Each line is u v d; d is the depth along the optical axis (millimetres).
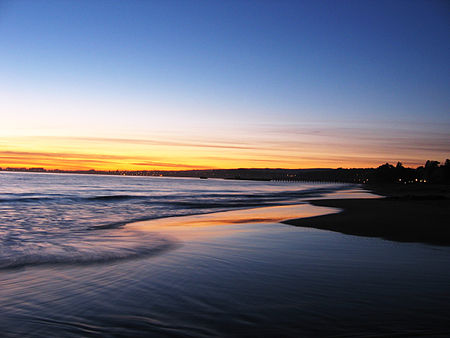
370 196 56000
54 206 28500
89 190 63562
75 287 6316
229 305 5371
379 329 4477
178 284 6480
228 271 7445
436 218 18031
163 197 45594
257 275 7102
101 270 7570
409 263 8203
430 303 5469
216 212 24672
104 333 4395
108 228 15422
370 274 7172
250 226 15625
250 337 4266
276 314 5004
